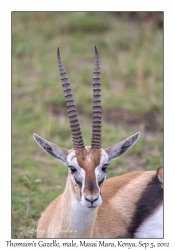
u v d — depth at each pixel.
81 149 11.09
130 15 30.92
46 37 29.05
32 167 17.12
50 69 25.25
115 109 21.64
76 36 28.83
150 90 22.88
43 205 14.63
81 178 10.70
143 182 12.96
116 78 24.31
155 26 28.97
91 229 11.44
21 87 23.53
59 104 22.16
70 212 11.21
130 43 27.86
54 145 11.59
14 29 28.88
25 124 20.36
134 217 12.59
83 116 21.11
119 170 16.56
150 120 20.89
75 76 24.42
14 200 14.76
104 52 27.34
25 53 27.22
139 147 18.19
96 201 10.31
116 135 19.02
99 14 30.69
